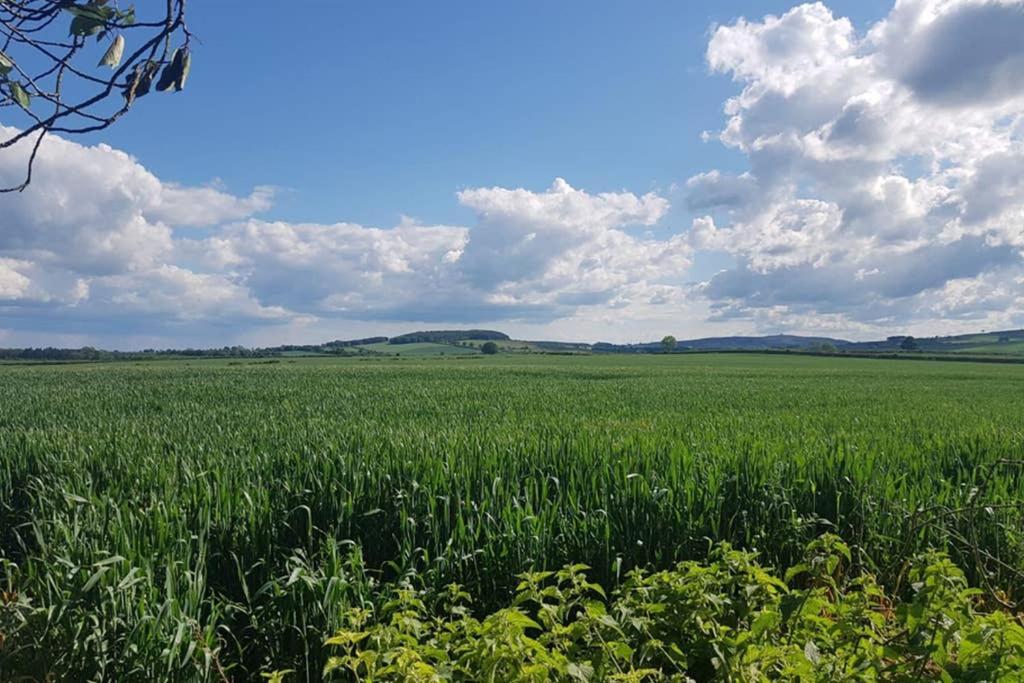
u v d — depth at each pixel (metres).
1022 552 5.40
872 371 56.91
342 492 6.17
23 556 6.25
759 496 6.68
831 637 3.05
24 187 2.02
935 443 10.28
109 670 3.89
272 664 4.36
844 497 6.80
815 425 13.67
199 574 4.32
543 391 25.75
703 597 3.03
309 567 4.73
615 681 2.65
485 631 2.76
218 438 10.70
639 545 5.62
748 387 30.91
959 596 2.95
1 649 3.78
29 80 1.97
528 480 6.77
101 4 1.95
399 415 15.93
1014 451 9.78
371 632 2.99
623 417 15.66
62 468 8.14
